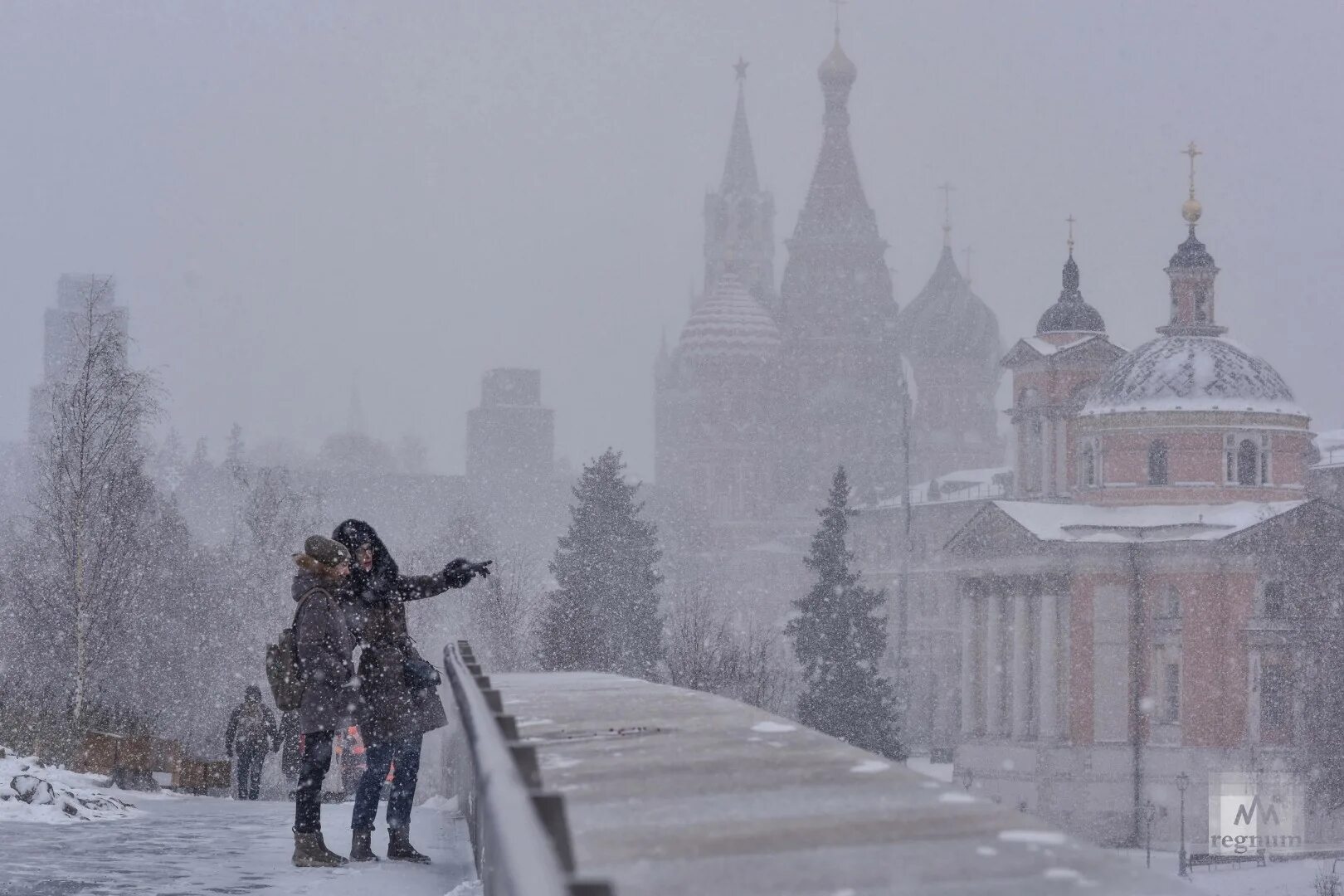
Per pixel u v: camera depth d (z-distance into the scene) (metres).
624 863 8.50
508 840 7.18
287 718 59.81
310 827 24.02
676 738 14.45
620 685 23.86
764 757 12.66
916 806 10.06
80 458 128.50
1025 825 9.30
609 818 10.05
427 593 25.39
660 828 9.65
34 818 31.47
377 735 25.00
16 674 121.06
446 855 26.11
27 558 147.25
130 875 21.88
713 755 12.91
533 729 16.05
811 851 8.59
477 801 21.64
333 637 24.11
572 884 5.89
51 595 128.88
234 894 19.98
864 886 7.61
